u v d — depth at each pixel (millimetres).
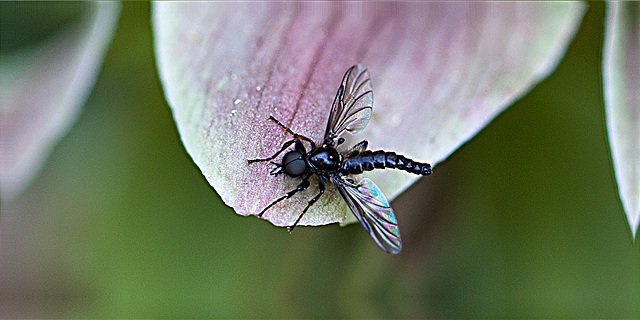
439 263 92
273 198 75
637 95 79
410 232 92
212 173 73
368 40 82
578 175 90
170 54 76
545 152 91
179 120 74
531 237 90
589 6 89
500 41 83
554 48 83
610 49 81
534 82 82
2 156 90
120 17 92
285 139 76
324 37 81
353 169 81
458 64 82
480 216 91
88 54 87
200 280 92
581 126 91
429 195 92
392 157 79
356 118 81
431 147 79
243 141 75
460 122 79
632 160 79
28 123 89
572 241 90
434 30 83
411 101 81
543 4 84
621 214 89
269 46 79
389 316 91
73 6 87
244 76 77
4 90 90
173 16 77
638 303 88
